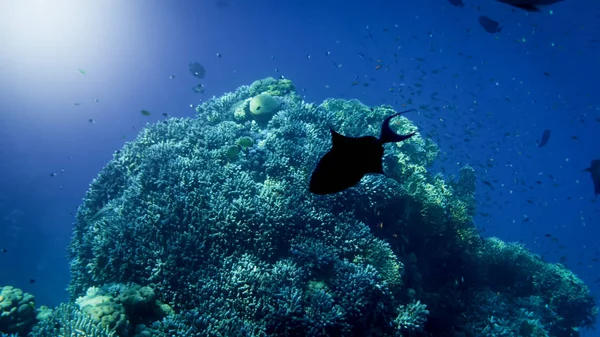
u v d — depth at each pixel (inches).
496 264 600.1
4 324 318.7
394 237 432.5
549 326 558.6
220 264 333.1
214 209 354.6
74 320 266.2
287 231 358.6
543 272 613.6
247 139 421.4
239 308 304.0
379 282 339.9
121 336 269.6
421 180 480.7
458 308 449.7
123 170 473.1
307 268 336.2
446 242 484.1
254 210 355.3
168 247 335.0
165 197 376.8
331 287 330.3
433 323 407.8
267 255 346.3
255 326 291.0
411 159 573.6
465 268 494.0
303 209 376.5
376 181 416.5
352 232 378.9
